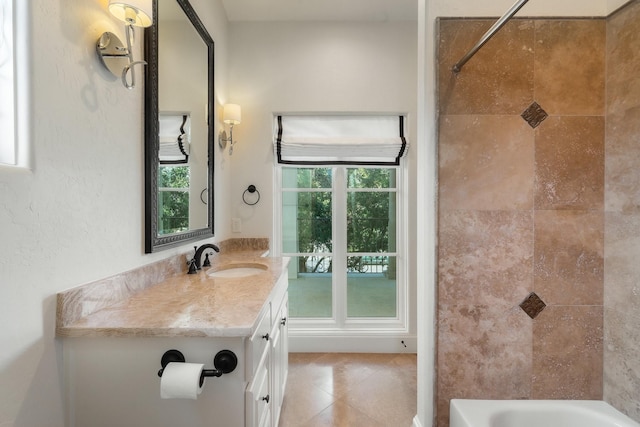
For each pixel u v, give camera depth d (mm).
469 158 1381
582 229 1383
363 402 1847
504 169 1381
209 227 1965
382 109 2482
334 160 2527
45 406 808
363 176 2625
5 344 705
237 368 874
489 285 1399
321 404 1823
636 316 1248
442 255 1395
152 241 1283
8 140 746
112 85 1069
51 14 824
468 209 1393
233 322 894
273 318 1348
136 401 874
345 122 2518
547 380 1403
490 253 1393
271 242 2480
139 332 853
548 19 1354
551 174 1380
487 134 1377
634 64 1238
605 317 1378
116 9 1000
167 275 1439
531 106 1370
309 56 2484
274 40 2480
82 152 938
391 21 2492
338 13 2404
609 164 1347
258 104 2480
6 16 749
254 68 2480
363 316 2633
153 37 1277
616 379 1326
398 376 2137
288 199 2621
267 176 2482
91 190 978
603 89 1357
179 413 876
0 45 744
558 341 1397
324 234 2643
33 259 773
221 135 2260
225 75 2387
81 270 938
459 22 1366
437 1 1377
